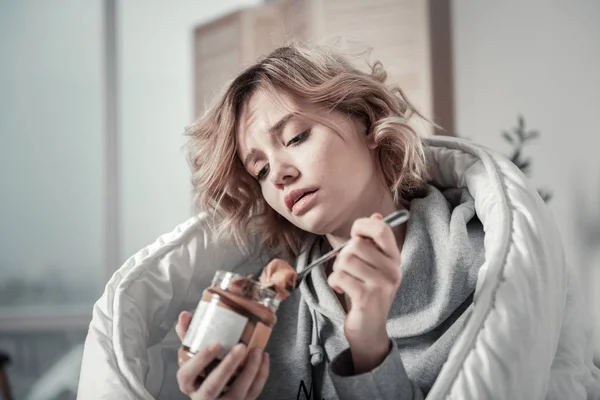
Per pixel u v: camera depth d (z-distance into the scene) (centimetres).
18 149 338
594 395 82
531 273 75
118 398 76
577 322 86
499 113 284
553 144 272
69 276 334
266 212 101
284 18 322
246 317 63
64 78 343
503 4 287
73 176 339
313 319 91
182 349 64
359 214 87
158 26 353
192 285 98
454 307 82
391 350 70
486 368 68
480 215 87
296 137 82
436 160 100
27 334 321
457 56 291
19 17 343
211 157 96
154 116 350
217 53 335
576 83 267
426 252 86
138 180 346
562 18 273
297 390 89
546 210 85
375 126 88
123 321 84
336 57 99
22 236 334
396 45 290
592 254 257
